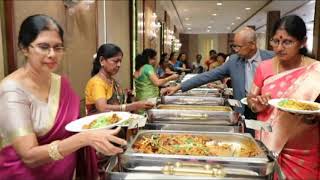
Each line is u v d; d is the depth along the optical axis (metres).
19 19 1.65
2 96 0.91
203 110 1.67
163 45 9.80
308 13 10.07
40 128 0.97
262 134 1.27
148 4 6.75
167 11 10.62
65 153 0.84
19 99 0.91
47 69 0.93
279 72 1.31
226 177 0.85
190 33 19.23
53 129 1.00
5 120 0.89
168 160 0.91
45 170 0.98
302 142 1.21
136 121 1.18
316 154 1.21
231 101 1.86
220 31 18.12
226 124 1.50
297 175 1.22
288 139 1.23
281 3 8.70
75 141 0.83
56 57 0.92
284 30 1.18
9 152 0.94
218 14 11.32
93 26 3.10
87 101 1.74
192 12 10.88
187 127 1.44
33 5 1.81
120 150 0.84
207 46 19.19
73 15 2.50
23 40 0.91
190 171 0.87
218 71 2.22
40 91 1.00
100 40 3.42
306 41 1.21
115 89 1.85
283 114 1.23
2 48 1.51
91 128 1.02
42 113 0.98
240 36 1.97
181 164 0.90
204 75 2.25
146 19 6.51
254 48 1.99
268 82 1.33
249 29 2.03
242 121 1.40
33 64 0.93
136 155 0.91
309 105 1.12
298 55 1.27
